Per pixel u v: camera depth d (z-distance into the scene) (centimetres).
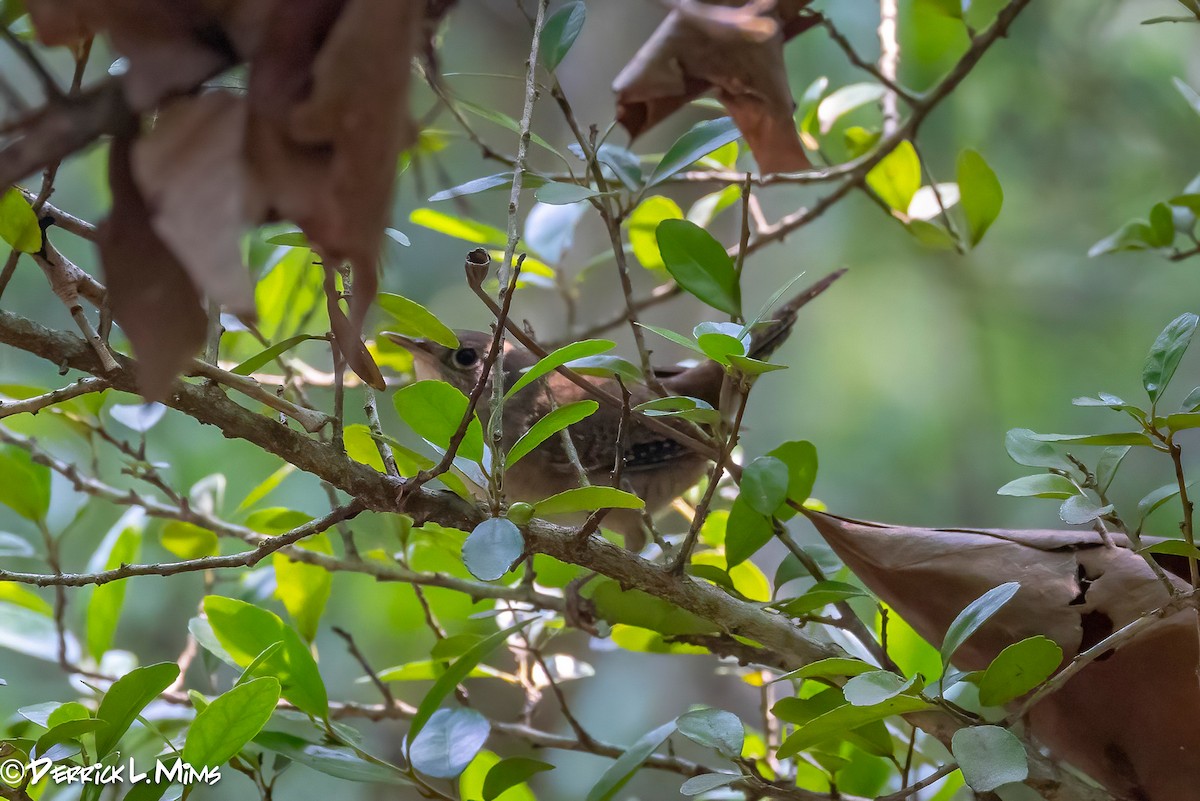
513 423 721
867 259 1366
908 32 1022
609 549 396
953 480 1362
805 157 434
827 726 349
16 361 861
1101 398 338
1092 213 1234
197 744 362
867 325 1423
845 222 1329
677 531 921
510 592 520
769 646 423
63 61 433
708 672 1106
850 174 646
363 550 673
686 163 434
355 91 176
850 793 500
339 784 1019
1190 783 366
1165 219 580
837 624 476
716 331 379
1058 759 410
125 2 180
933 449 1377
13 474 530
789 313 640
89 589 718
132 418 540
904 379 1414
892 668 419
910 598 398
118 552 555
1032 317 1343
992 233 1310
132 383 334
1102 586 374
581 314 1049
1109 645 337
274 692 359
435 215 611
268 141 176
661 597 408
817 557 491
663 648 528
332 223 178
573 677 570
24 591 585
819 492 1378
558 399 725
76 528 978
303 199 176
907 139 630
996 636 383
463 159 1137
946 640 343
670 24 400
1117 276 1295
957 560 390
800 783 505
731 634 422
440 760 430
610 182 557
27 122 181
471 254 327
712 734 387
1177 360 334
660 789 1061
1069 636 371
